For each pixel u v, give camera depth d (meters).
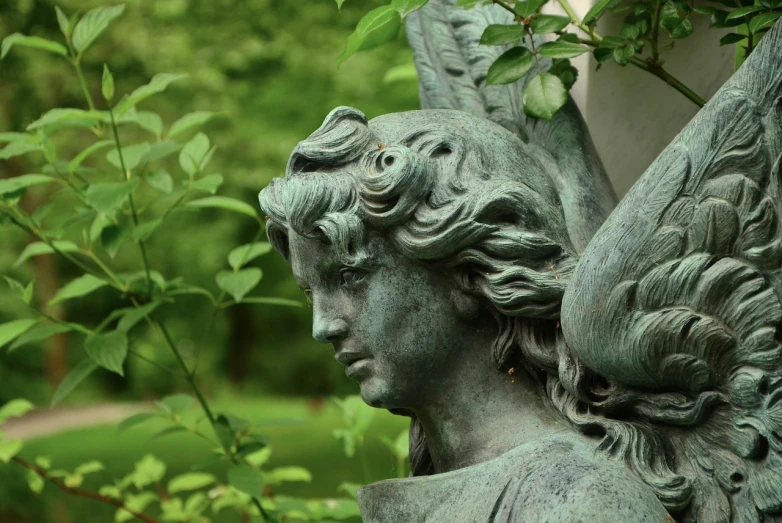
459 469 1.39
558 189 1.71
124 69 7.12
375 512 1.42
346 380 14.98
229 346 15.49
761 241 1.24
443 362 1.41
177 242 10.68
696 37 1.89
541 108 1.68
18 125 6.89
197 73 7.45
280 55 8.04
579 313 1.30
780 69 1.24
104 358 2.15
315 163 1.41
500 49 1.91
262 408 12.29
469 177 1.38
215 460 2.25
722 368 1.27
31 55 6.58
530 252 1.35
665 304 1.27
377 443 7.22
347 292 1.39
